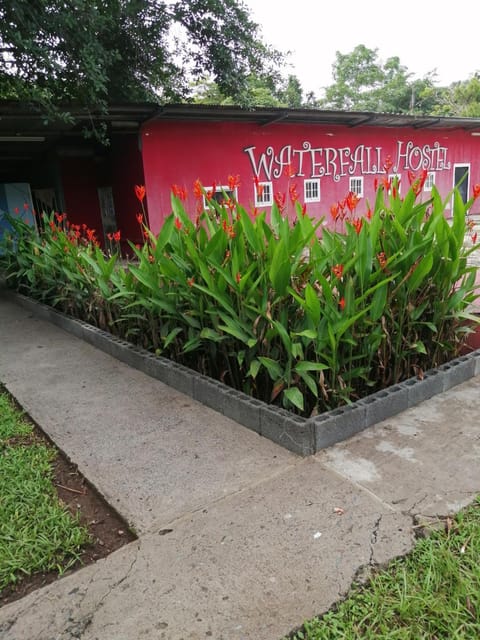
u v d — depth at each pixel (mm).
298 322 2754
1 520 1936
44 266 5512
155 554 1736
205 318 3133
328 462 2260
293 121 11203
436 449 2311
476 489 1983
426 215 3098
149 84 10805
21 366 3945
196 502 2021
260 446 2459
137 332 3898
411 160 14281
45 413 2988
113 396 3207
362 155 13062
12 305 6551
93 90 6801
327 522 1844
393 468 2174
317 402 2629
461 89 32031
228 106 9188
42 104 6742
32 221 11555
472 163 16125
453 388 3018
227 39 9766
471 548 1654
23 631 1451
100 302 4473
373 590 1521
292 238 2721
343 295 2736
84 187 11703
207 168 10445
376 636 1356
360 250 2707
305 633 1400
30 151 11961
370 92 36719
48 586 1626
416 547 1682
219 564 1671
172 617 1473
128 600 1545
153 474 2248
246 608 1489
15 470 2316
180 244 3270
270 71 10570
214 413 2873
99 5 8492
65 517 1958
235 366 3066
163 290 3461
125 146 10148
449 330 3195
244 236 2990
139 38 9633
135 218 10328
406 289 2846
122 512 1974
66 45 6500
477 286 3115
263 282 2732
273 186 11500
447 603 1449
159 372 3426
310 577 1590
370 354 2773
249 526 1852
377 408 2588
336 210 2990
